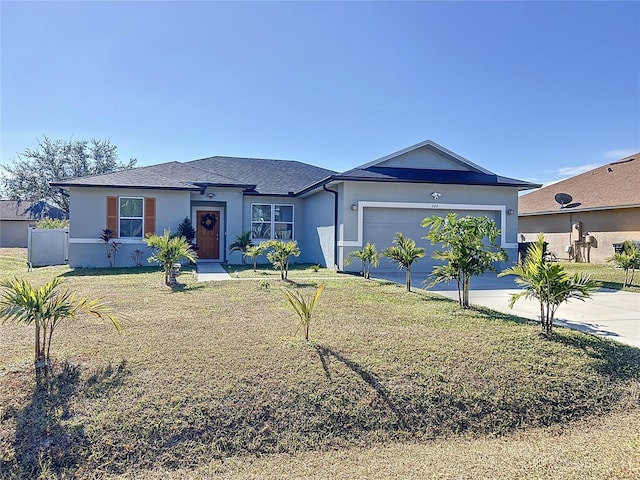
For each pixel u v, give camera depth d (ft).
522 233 75.77
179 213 52.34
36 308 14.69
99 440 11.09
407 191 47.47
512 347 17.38
